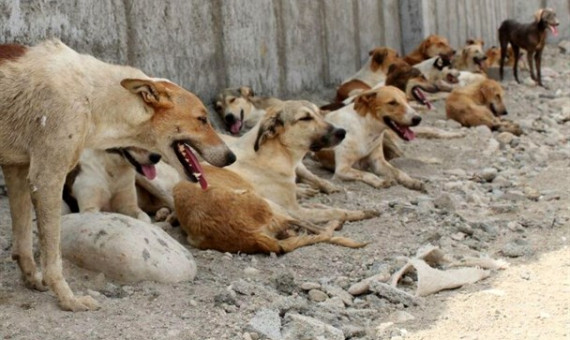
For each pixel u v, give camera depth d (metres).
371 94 8.88
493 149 10.34
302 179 8.46
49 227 4.89
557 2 21.36
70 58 5.10
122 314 4.89
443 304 5.22
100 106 5.13
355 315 5.08
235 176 7.04
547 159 10.00
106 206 6.79
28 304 4.98
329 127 7.47
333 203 8.03
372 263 6.09
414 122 8.83
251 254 6.26
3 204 7.05
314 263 6.08
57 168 4.89
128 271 5.44
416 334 4.74
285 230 6.48
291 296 5.29
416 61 14.54
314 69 12.66
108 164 6.66
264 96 11.44
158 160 5.92
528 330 4.70
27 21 7.82
